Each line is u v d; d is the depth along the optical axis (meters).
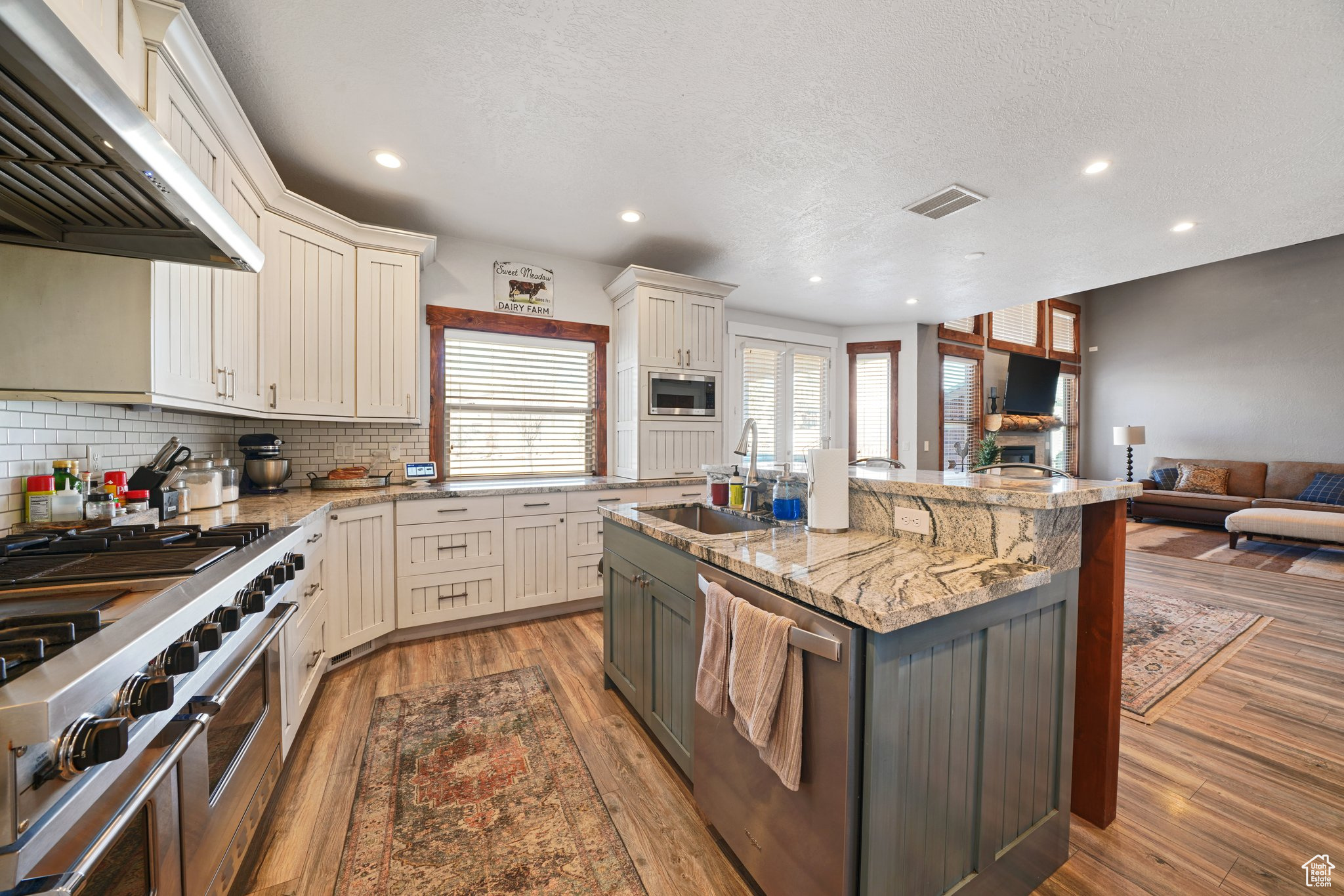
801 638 1.07
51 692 0.58
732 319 5.26
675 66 1.83
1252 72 1.84
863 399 6.01
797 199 2.84
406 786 1.69
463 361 3.57
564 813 1.58
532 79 1.90
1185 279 7.28
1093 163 2.46
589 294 3.95
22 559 1.12
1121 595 1.48
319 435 3.14
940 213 3.01
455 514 2.91
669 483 3.62
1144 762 1.81
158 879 0.85
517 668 2.55
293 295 2.50
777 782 1.19
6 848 0.56
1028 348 7.45
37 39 0.65
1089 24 1.63
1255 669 2.51
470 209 3.02
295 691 1.75
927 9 1.59
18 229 1.31
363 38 1.70
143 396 1.45
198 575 1.06
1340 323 6.09
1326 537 4.68
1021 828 1.29
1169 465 7.06
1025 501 1.25
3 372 1.33
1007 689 1.23
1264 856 1.41
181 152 1.56
